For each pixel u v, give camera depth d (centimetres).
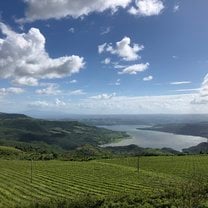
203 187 3434
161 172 7688
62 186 6125
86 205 3262
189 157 10875
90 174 7556
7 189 5894
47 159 12825
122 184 6097
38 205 3594
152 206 3088
